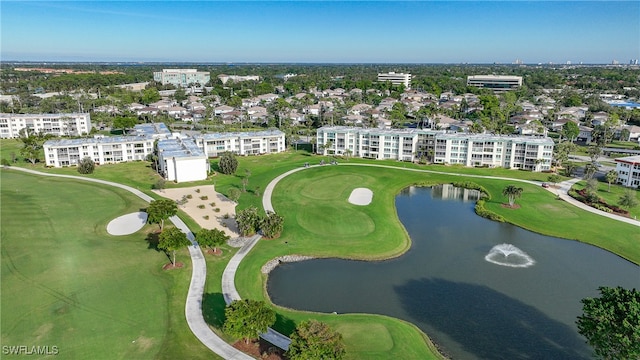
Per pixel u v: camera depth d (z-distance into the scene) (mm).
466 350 70625
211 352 66000
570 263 102375
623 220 123750
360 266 100062
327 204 134625
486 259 104375
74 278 87625
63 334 69875
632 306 57156
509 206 136750
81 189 144875
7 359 63688
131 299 80312
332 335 60375
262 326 64750
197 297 81750
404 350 68312
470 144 183625
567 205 136125
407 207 141250
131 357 64688
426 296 87188
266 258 100188
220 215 124812
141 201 134000
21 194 138375
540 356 69438
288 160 192125
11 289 83125
